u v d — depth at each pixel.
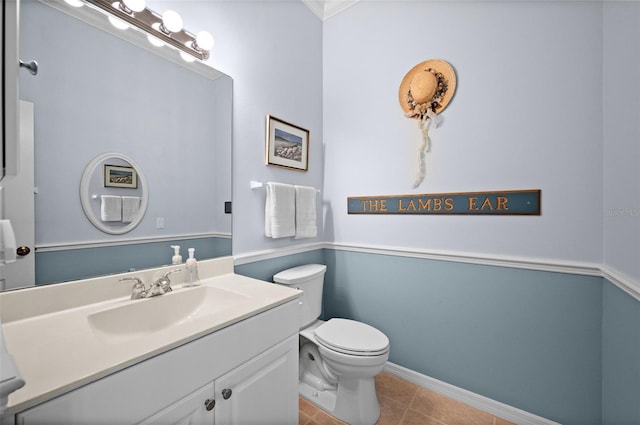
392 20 1.80
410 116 1.72
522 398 1.41
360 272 1.97
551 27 1.31
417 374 1.73
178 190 1.25
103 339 0.87
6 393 0.41
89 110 0.98
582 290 1.26
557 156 1.31
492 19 1.46
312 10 2.04
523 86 1.38
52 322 0.83
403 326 1.79
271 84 1.71
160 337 0.73
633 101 0.94
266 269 1.68
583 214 1.25
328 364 1.42
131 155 1.09
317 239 2.10
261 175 1.65
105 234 1.03
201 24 1.34
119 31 1.05
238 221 1.52
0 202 0.82
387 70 1.83
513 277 1.42
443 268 1.63
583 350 1.26
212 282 1.27
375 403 1.45
